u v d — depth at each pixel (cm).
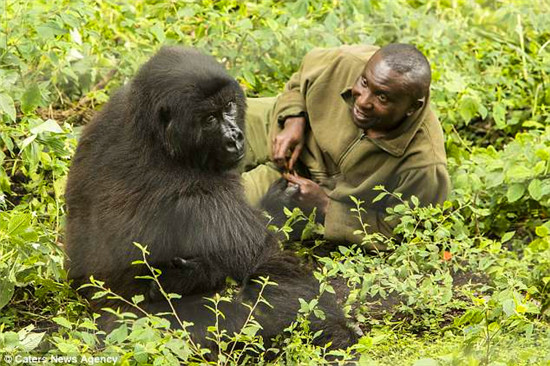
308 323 903
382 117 1080
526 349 866
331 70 1163
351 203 1119
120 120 956
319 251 1141
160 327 863
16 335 814
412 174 1099
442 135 1134
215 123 931
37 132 1014
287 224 1070
